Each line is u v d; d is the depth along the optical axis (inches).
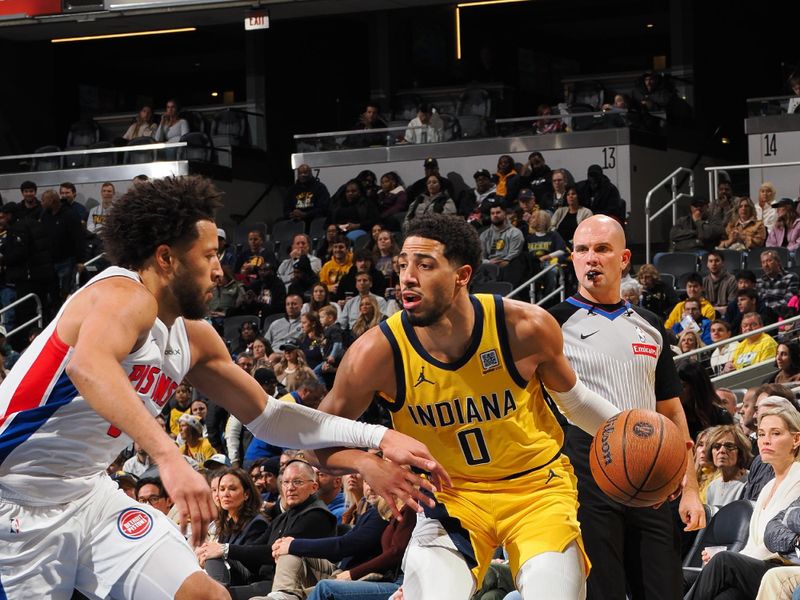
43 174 863.1
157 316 147.7
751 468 293.4
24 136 1002.7
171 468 130.9
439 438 168.9
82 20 840.9
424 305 160.6
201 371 160.4
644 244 775.7
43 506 146.5
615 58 1227.9
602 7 1112.8
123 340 137.4
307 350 556.1
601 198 700.0
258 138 975.6
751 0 1023.0
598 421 177.2
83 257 717.3
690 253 639.1
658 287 545.3
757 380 465.7
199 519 130.7
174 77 1268.5
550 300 601.0
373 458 162.1
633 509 197.2
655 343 210.1
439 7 936.3
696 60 932.0
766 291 532.4
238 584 301.0
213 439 493.4
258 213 941.2
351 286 622.2
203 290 148.5
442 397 166.1
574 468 198.5
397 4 875.4
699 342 486.0
